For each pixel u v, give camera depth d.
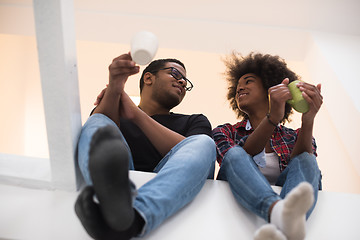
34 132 3.89
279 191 1.41
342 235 1.23
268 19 2.96
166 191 1.09
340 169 2.79
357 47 2.84
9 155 1.41
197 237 1.13
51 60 1.20
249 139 1.53
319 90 1.45
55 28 1.18
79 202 0.87
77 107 1.29
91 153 0.89
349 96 2.33
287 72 2.02
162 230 1.13
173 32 2.99
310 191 0.92
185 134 1.71
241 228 1.19
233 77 2.22
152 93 1.91
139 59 1.22
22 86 3.73
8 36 3.49
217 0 2.88
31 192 1.27
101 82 3.83
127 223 0.88
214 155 1.36
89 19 2.95
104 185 0.86
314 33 2.96
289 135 1.72
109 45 3.50
